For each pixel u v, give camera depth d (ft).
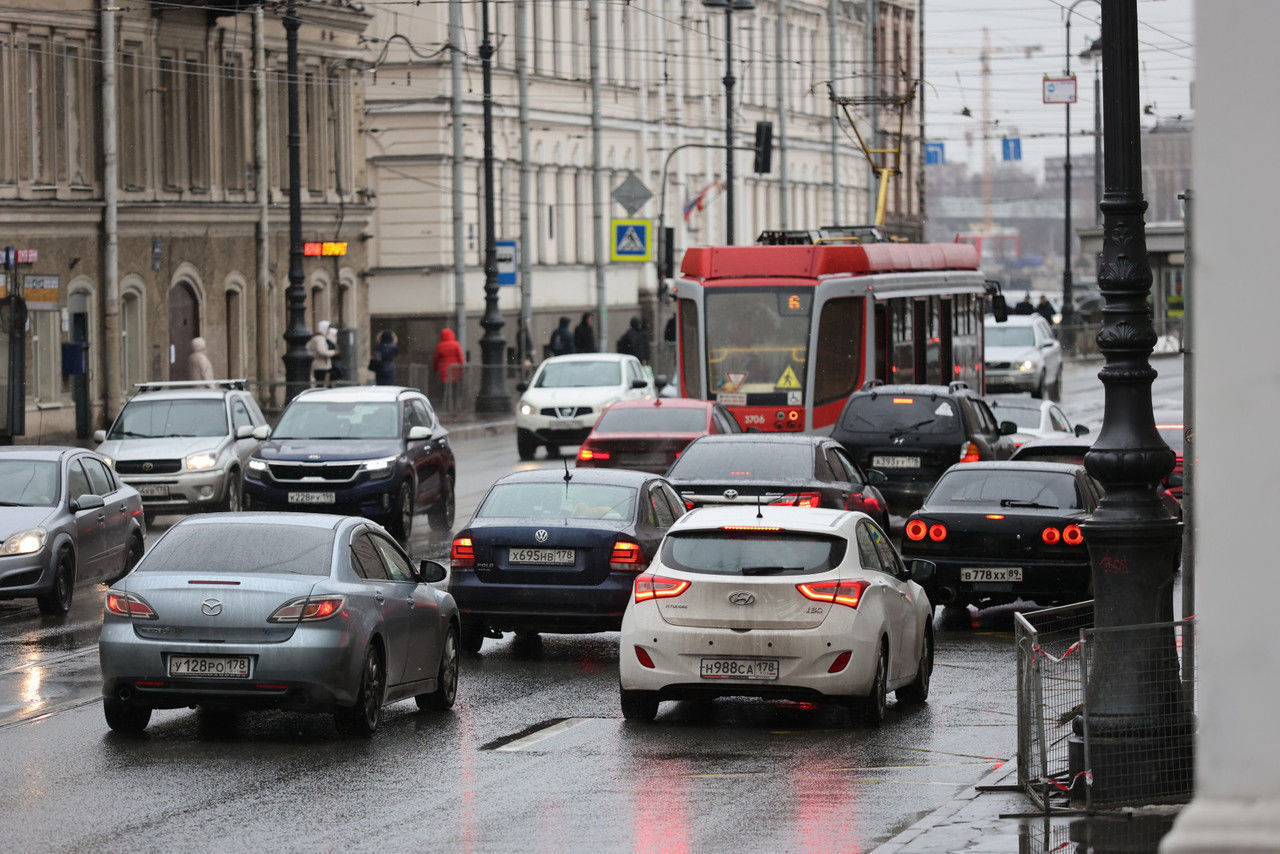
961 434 289.74
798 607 145.89
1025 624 119.24
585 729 149.38
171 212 474.49
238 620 139.03
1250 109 47.96
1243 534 47.42
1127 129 117.80
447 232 624.18
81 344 432.25
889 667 152.15
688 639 146.82
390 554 155.63
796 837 109.70
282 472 286.46
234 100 510.58
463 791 123.95
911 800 120.78
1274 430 47.50
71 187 438.81
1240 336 47.96
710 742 143.54
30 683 169.89
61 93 436.35
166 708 144.05
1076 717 116.88
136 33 465.88
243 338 511.81
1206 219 48.32
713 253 355.56
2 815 115.85
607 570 184.24
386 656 146.41
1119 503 117.39
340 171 567.59
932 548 209.56
